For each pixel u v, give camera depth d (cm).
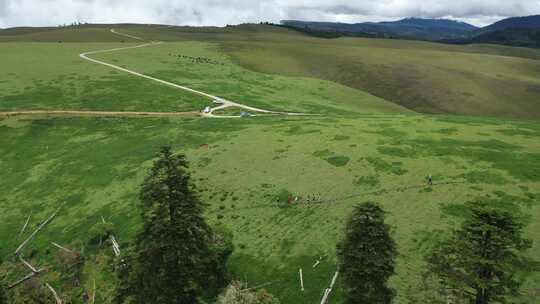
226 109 10775
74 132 9300
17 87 12188
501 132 7262
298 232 4766
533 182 5200
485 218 2864
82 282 4641
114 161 7388
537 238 4178
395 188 5322
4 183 7362
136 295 3506
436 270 3056
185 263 3469
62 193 6638
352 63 18700
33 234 5722
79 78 13162
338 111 11106
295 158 6406
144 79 13400
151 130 8862
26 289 4388
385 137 7038
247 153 6788
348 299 3300
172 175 3494
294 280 4144
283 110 10881
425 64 18625
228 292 3581
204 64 16475
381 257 3212
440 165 5791
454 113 13675
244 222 5047
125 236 5141
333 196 5322
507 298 3494
